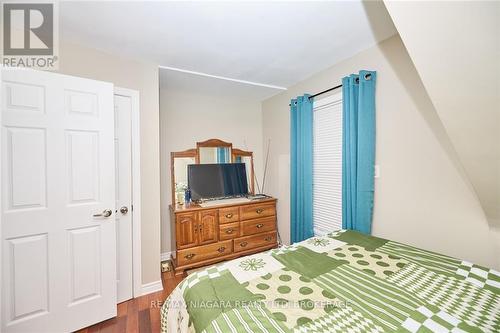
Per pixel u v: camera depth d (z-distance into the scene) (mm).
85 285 1700
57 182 1590
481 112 1052
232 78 2711
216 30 1721
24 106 1477
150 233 2227
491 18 820
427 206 1628
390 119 1831
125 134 2074
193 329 905
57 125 1586
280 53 2102
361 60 2059
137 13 1511
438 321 829
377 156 1939
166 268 2699
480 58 919
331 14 1544
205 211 2719
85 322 1697
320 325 826
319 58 2207
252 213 3035
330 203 2500
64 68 1806
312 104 2625
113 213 1820
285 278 1163
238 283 1121
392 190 1835
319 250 1527
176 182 3000
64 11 1479
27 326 1489
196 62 2268
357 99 2033
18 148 1462
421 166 1651
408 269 1243
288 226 3154
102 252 1773
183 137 3145
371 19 1597
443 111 1169
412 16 965
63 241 1614
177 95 3111
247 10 1493
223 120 3441
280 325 827
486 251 1370
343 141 2127
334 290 1050
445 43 962
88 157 1712
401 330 790
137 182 2121
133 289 2109
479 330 780
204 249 2705
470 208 1430
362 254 1455
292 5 1448
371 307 921
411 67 1693
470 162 1242
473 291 1018
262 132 3703
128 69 2121
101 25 1637
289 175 3121
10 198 1440
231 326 825
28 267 1496
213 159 3287
